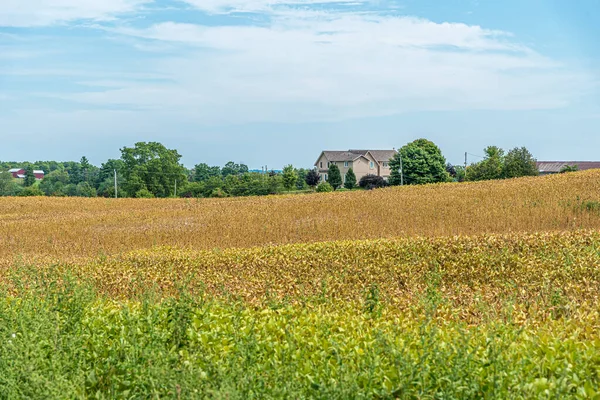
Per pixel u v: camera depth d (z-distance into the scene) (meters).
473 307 12.50
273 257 22.61
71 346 8.95
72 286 11.91
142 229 37.72
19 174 168.25
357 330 10.11
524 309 12.29
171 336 9.57
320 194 59.31
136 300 15.65
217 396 6.46
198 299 11.89
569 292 14.33
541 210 34.78
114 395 7.91
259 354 8.88
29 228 40.31
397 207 40.28
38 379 7.42
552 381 7.32
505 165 84.19
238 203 54.00
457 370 7.26
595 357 8.27
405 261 20.52
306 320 10.70
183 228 37.03
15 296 15.77
